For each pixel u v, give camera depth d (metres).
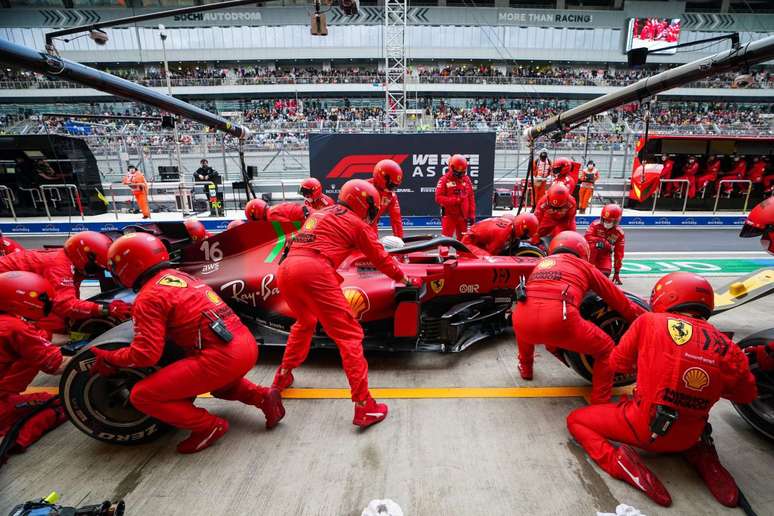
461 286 3.77
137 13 31.00
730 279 6.02
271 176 18.83
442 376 3.29
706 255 7.69
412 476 2.21
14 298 2.42
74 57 33.06
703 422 2.03
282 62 36.25
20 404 2.61
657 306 2.22
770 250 3.37
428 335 3.55
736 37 3.97
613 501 2.04
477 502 2.04
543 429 2.61
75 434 2.63
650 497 2.03
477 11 30.52
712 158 12.39
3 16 30.58
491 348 3.81
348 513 1.98
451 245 3.77
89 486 2.17
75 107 33.41
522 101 35.34
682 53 31.91
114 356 2.14
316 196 5.79
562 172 8.43
